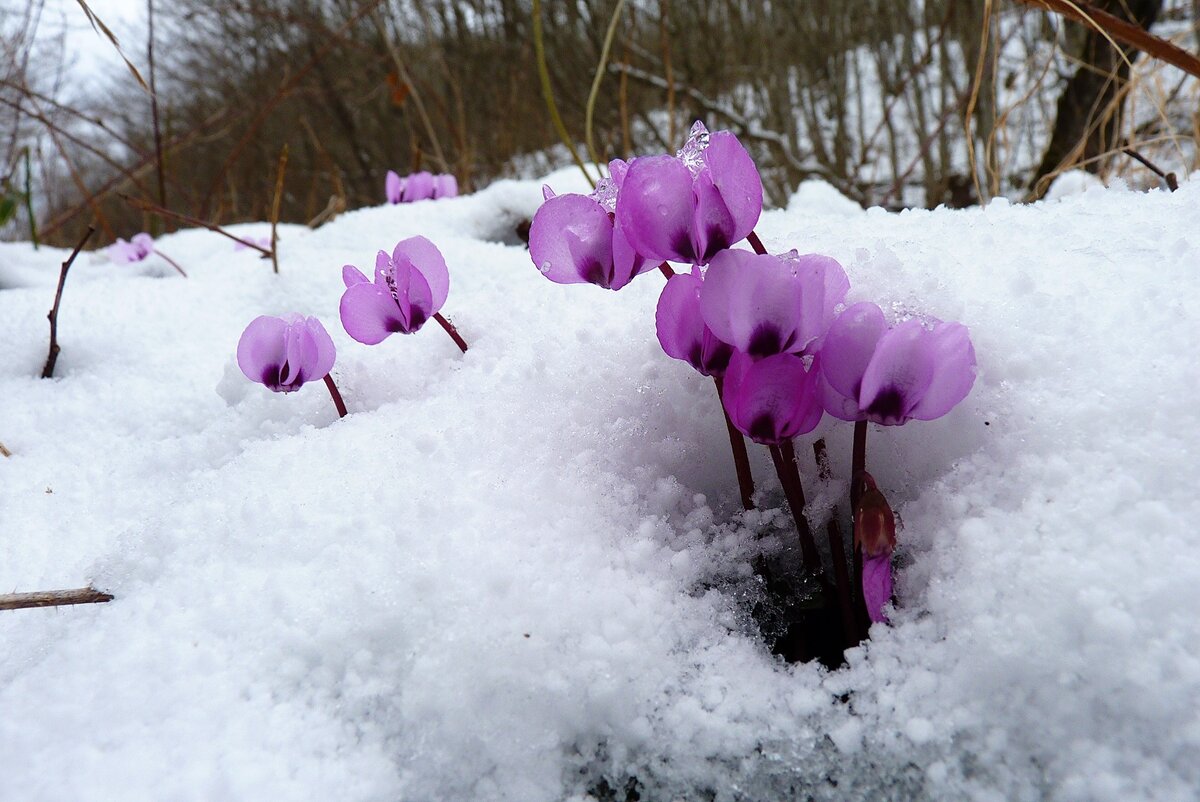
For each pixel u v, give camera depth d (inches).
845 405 6.7
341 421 9.3
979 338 7.3
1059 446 6.7
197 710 6.4
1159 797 5.5
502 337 9.9
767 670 6.7
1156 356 6.9
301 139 79.7
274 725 6.4
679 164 6.6
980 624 6.1
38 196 43.5
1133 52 25.0
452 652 6.5
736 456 7.5
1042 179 15.2
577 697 6.4
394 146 76.6
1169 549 5.9
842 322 6.5
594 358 8.7
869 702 6.3
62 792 6.0
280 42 73.0
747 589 7.4
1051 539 6.2
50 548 8.8
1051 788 5.8
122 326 14.2
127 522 9.2
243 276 16.1
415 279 9.0
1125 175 17.7
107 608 7.4
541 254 7.1
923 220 9.6
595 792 6.4
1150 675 5.6
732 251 6.4
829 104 64.8
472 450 8.0
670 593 7.1
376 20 34.6
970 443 7.1
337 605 6.8
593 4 54.3
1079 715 5.8
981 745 6.0
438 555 7.0
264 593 7.0
